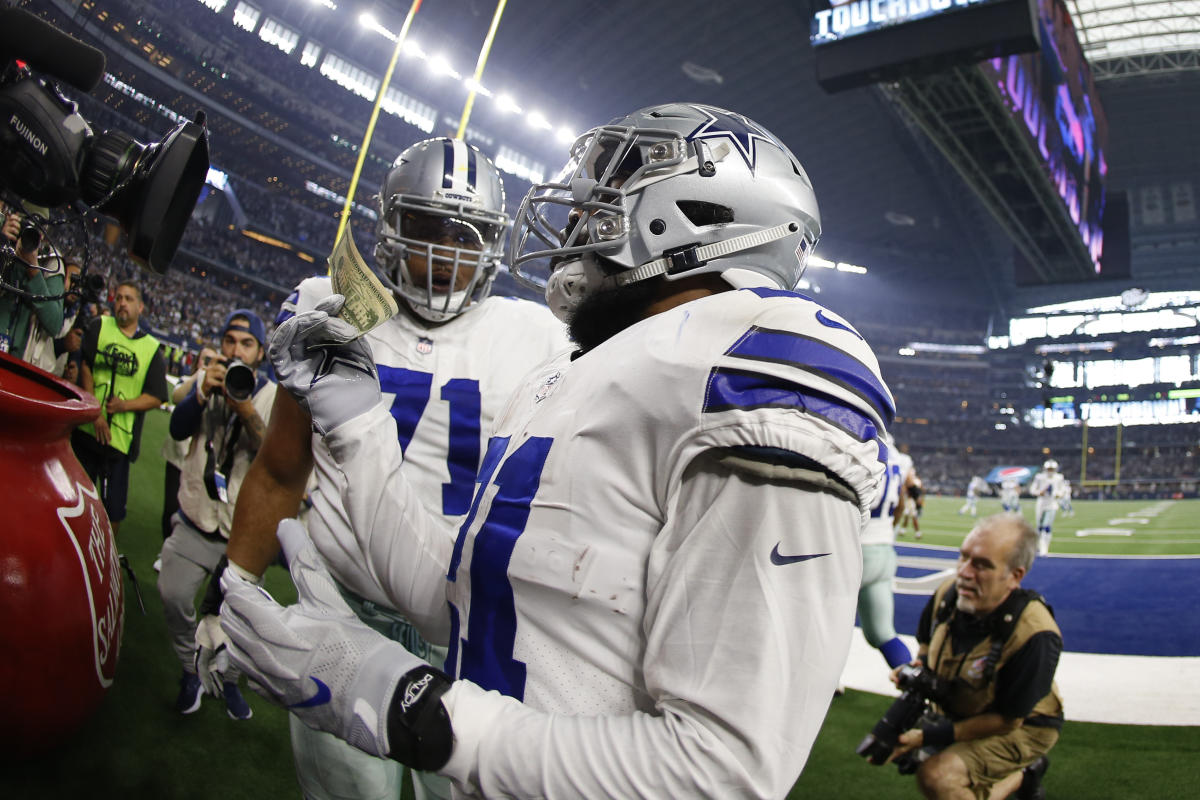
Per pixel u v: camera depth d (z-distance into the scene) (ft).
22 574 5.18
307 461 5.54
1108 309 142.82
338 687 2.50
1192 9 80.89
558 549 2.53
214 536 8.78
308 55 77.61
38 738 5.63
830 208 116.16
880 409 2.45
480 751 2.32
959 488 126.93
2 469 5.24
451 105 87.35
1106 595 24.66
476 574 2.73
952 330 151.64
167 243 5.05
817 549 2.23
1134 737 11.57
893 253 128.16
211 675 5.22
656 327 2.64
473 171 6.16
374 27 75.66
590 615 2.50
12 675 5.23
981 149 72.13
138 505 16.47
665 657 2.29
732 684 2.15
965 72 58.80
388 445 3.39
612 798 2.16
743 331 2.44
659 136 3.03
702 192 2.95
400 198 6.02
